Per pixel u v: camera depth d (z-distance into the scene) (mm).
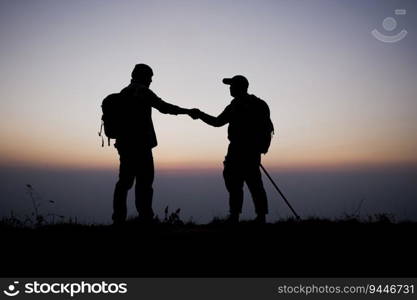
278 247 5992
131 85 6875
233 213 7570
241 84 7812
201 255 5695
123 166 6781
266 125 7695
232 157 7668
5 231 6633
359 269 5379
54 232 6562
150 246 5906
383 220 7727
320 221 7766
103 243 5984
